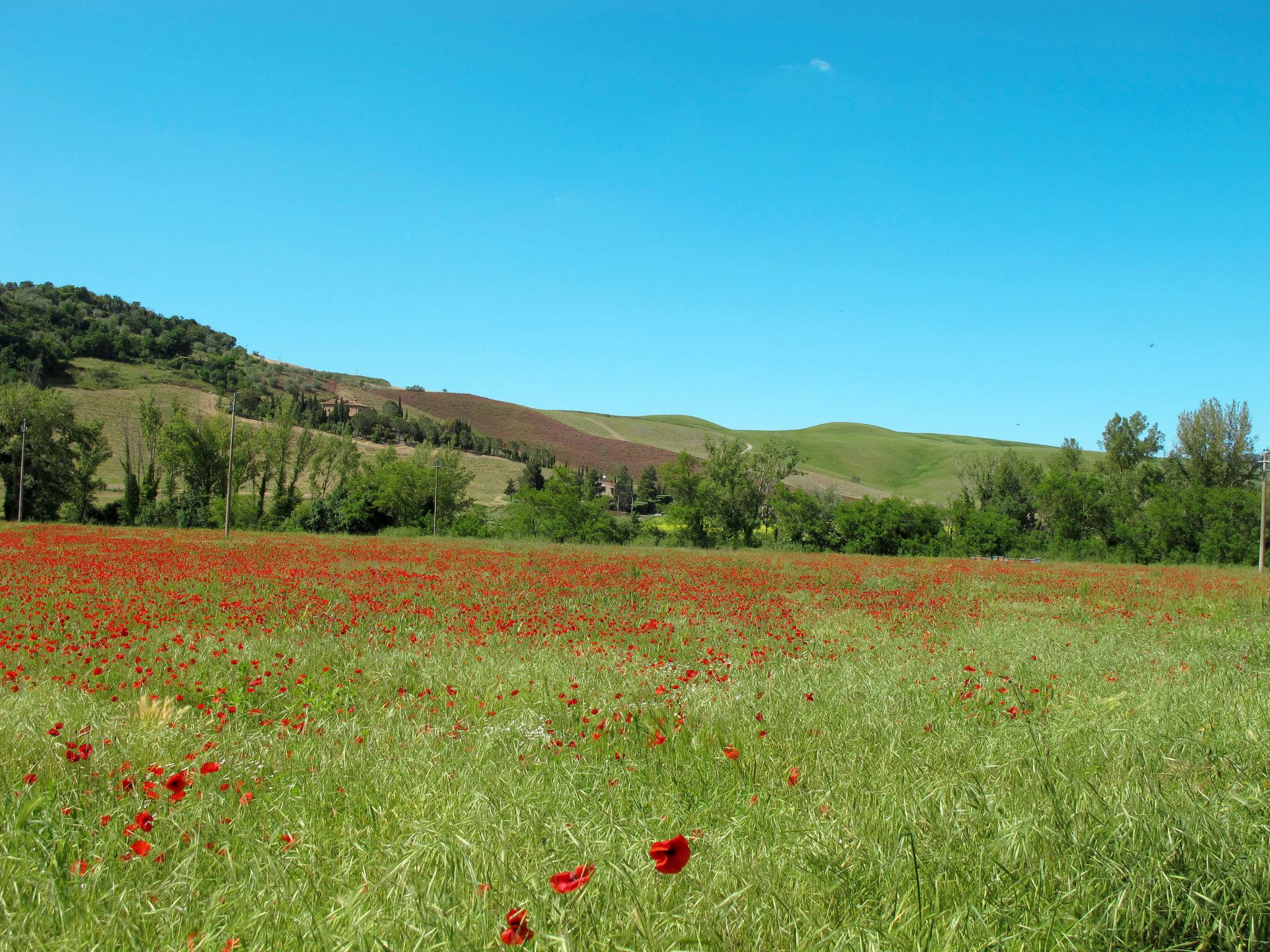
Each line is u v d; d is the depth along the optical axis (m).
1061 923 3.51
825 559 42.91
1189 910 3.60
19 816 4.45
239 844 4.31
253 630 12.33
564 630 12.98
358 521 65.38
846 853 4.10
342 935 3.26
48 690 7.78
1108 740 6.21
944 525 62.09
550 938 3.04
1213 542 51.25
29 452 66.62
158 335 148.25
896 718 7.13
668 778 5.57
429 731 6.69
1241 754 5.79
